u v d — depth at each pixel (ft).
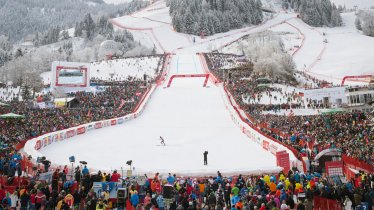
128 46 605.73
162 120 181.06
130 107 203.21
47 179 63.67
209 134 147.23
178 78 318.45
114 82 297.53
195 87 270.46
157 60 421.59
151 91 252.62
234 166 94.07
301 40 574.97
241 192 53.26
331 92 216.54
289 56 319.68
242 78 296.92
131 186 54.08
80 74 266.36
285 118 164.96
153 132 152.87
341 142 104.73
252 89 245.86
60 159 101.09
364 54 434.71
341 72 375.25
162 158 105.50
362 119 140.97
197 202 51.62
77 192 52.13
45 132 134.72
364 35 597.52
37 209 49.70
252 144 126.41
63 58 521.65
